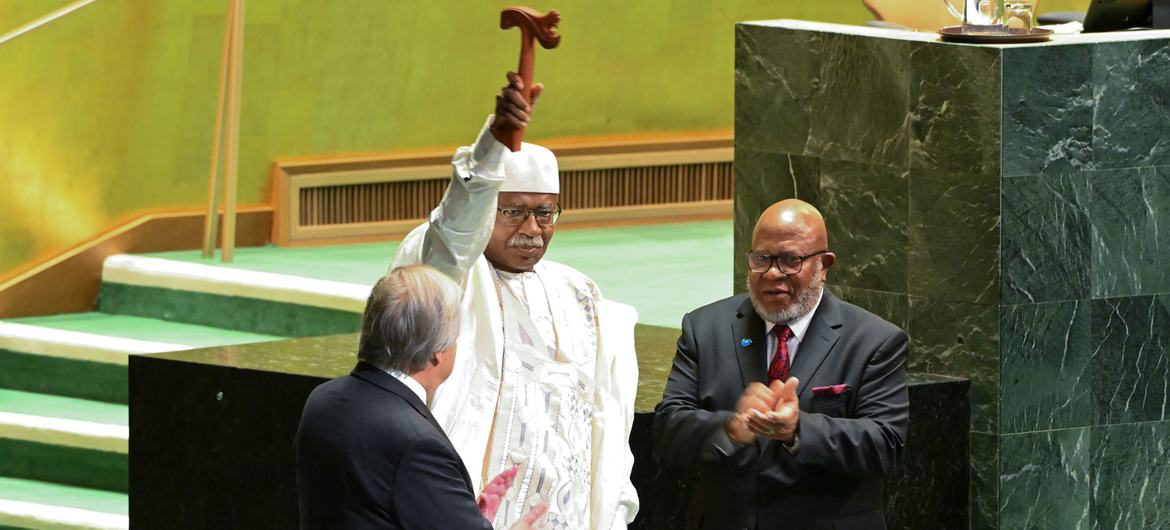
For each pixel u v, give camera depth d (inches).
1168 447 594.9
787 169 626.2
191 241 925.2
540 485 456.4
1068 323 575.8
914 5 692.7
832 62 606.5
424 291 394.9
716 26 1050.1
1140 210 580.1
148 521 605.6
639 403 556.7
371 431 386.6
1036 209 566.9
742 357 494.0
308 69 956.0
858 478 482.3
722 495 486.6
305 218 959.6
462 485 391.9
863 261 602.5
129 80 904.3
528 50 430.6
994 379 569.6
